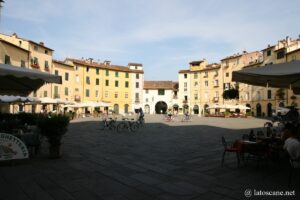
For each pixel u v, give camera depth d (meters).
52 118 9.07
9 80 9.44
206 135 17.52
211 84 68.31
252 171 7.65
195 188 6.18
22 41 40.41
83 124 27.72
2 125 11.16
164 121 35.00
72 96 57.09
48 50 46.78
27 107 40.62
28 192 5.85
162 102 79.19
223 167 8.18
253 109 56.94
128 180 6.82
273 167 8.09
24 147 8.37
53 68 50.47
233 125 27.14
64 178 6.95
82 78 60.75
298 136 7.70
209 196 5.65
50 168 7.95
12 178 6.88
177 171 7.74
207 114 55.38
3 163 8.30
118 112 69.19
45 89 46.50
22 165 8.29
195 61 73.06
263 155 7.61
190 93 73.06
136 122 23.08
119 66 72.31
